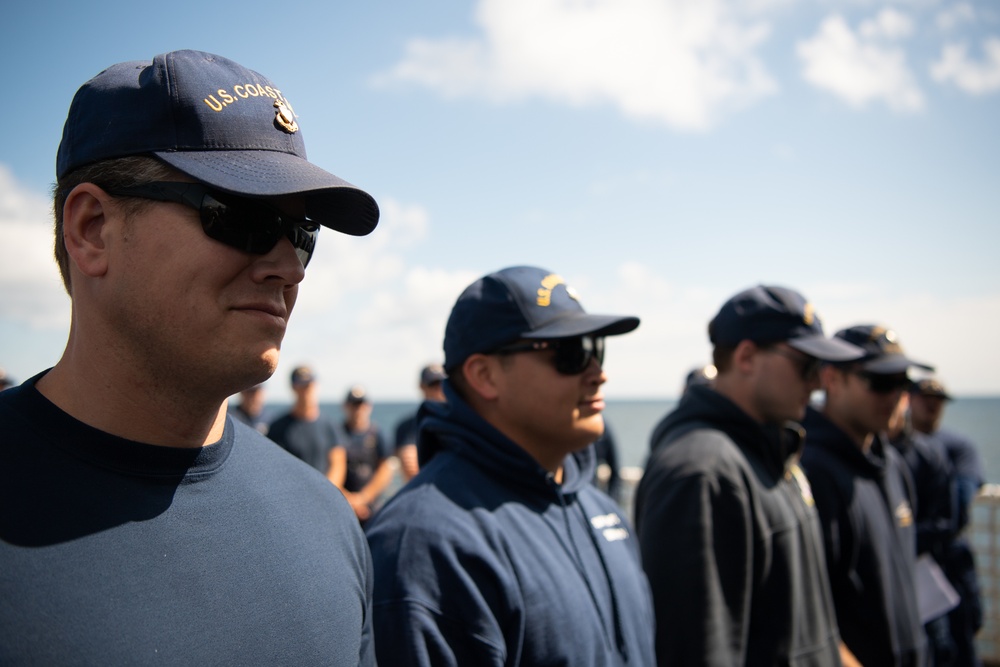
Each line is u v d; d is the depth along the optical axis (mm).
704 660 2266
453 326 2246
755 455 2764
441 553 1793
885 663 3045
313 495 1410
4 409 1087
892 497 3336
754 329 2912
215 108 1141
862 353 2932
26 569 944
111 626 966
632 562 2279
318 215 1379
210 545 1126
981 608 4762
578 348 2090
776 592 2541
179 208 1093
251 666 1081
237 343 1124
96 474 1068
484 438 2094
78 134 1122
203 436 1195
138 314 1087
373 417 138000
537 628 1826
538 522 2025
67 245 1114
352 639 1280
